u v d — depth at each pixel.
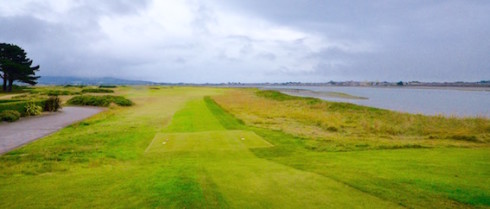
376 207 5.30
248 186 6.57
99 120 22.16
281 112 28.16
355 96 67.38
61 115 25.44
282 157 10.51
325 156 10.48
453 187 6.36
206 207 5.30
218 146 12.62
